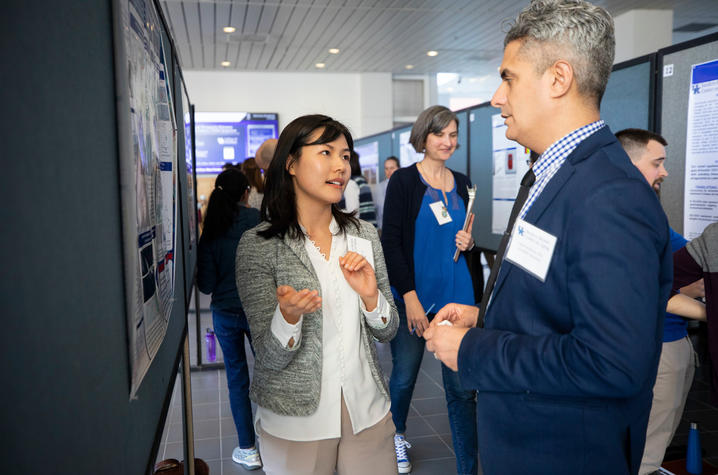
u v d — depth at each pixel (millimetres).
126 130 609
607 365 789
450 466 2576
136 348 637
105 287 525
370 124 12227
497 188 3914
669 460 2447
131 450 626
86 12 495
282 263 1337
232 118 11688
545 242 908
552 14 922
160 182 956
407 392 2418
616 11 7863
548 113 954
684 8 7781
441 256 2316
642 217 821
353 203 3836
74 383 418
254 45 9289
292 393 1293
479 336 975
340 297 1372
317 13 7508
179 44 9141
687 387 2039
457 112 4543
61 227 400
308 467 1308
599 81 935
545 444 944
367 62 10922
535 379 874
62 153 409
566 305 885
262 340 1284
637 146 1853
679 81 2457
